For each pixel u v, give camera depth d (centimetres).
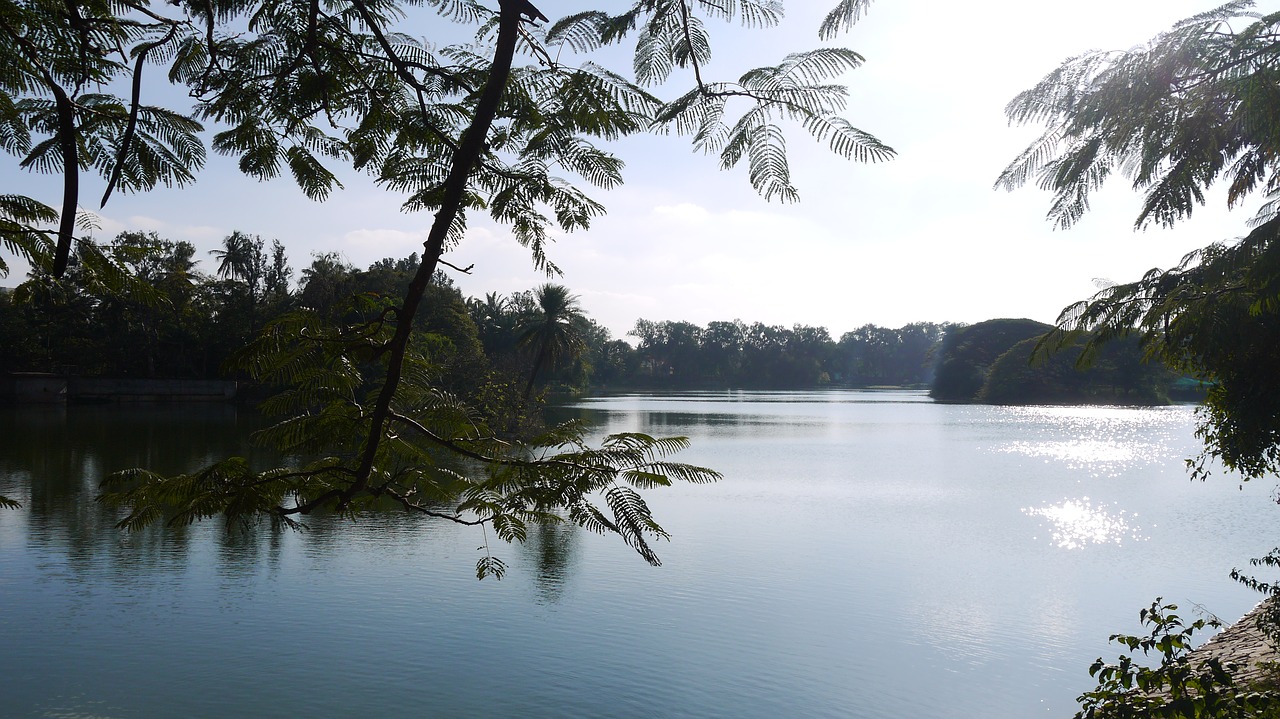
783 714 995
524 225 271
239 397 7175
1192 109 362
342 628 1270
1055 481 3212
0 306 6488
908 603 1473
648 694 1047
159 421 5509
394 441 257
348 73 271
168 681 1059
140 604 1380
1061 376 10981
